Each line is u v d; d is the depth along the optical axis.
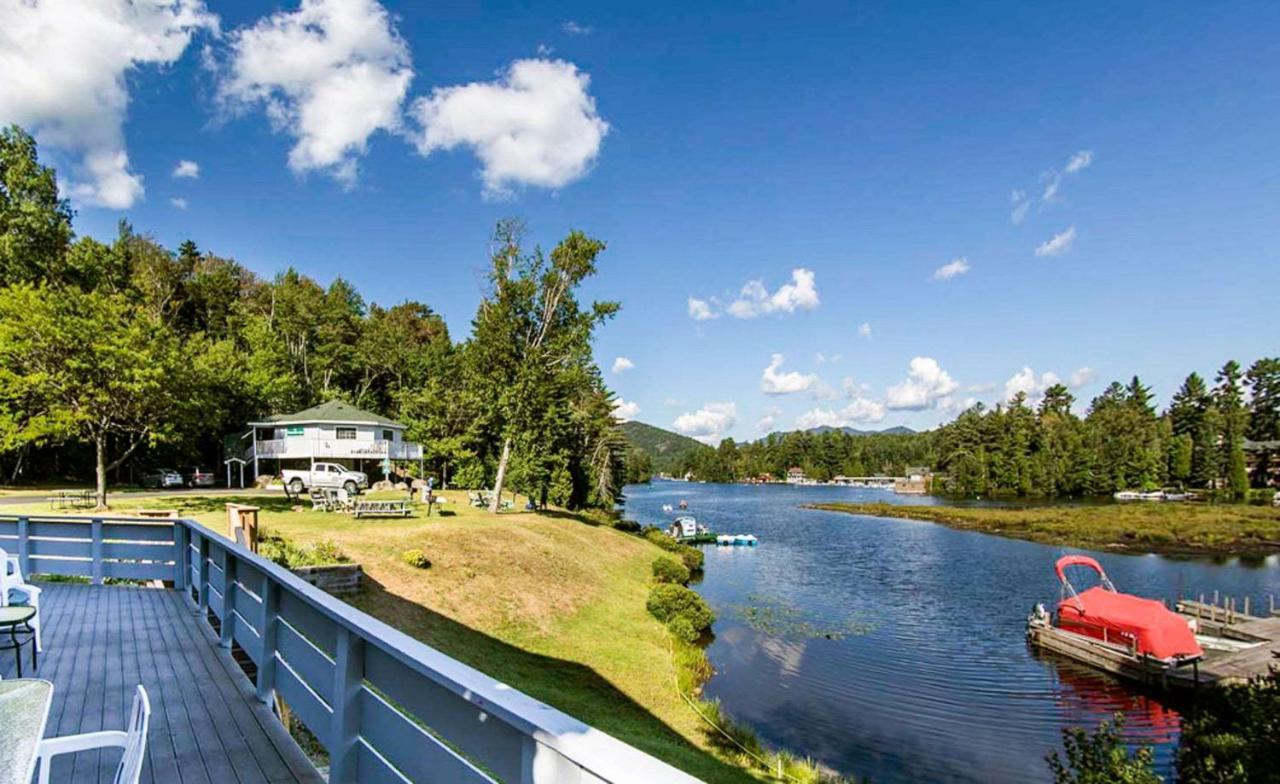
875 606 22.89
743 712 12.94
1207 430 74.69
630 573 23.30
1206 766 8.24
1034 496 81.06
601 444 41.12
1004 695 14.39
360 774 2.85
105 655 5.54
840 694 14.14
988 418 91.75
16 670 5.00
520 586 16.83
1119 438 79.44
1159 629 15.71
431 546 17.38
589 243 26.11
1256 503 61.97
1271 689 8.64
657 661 14.39
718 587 25.64
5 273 29.73
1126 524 46.69
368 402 51.62
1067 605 18.19
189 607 7.30
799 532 47.31
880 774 10.82
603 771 1.22
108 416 19.23
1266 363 80.81
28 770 1.70
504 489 36.25
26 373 18.19
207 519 18.30
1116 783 7.55
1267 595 26.50
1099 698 14.32
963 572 30.52
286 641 4.12
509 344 26.62
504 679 11.30
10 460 31.31
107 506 19.80
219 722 4.12
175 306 46.00
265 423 35.72
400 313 67.81
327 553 14.51
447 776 2.12
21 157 30.98
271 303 53.00
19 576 6.04
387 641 2.25
